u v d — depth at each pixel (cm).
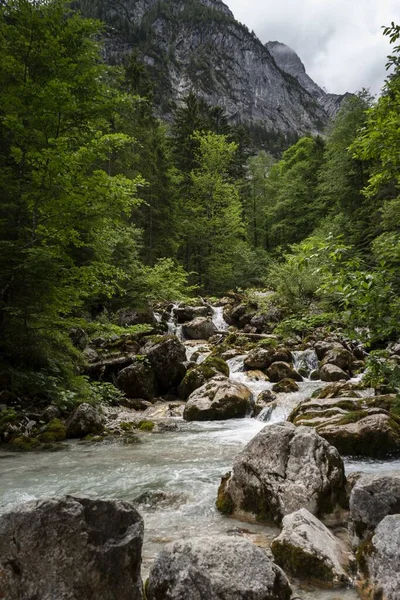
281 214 4353
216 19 19550
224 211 3556
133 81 3650
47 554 213
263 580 244
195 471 596
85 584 214
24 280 888
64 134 1012
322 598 271
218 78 17062
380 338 518
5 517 221
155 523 410
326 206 3694
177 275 2511
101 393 1112
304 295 2131
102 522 232
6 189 916
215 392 1055
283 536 321
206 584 230
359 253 562
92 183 850
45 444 754
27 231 959
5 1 1003
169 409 1088
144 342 1498
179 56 17212
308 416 767
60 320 1013
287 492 401
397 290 509
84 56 1084
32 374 962
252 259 3544
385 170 644
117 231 1942
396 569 251
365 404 788
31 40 1002
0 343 947
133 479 562
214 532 386
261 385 1240
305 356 1492
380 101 627
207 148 3681
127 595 226
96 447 747
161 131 3697
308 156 4494
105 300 1936
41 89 927
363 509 331
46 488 533
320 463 414
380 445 638
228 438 812
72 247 1307
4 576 208
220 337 1927
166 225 3186
